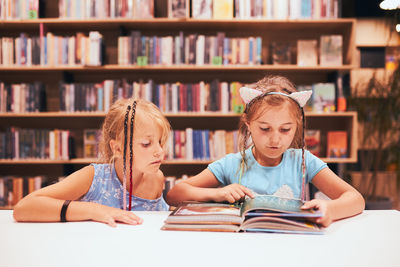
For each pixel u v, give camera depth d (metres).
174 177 2.66
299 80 2.97
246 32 2.95
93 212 0.83
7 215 0.91
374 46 3.10
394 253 0.61
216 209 0.85
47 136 2.65
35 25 2.75
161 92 2.65
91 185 1.08
